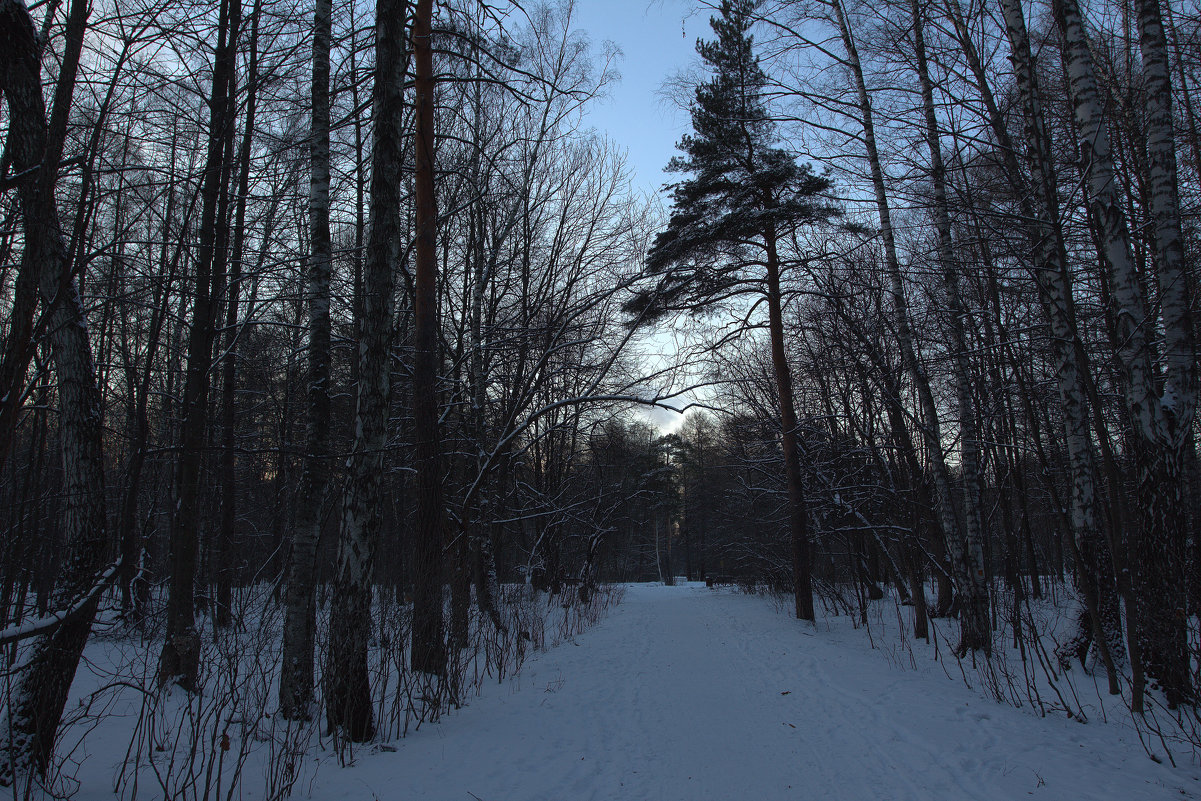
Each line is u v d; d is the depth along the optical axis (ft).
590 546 70.69
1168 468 20.89
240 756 13.89
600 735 21.22
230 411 39.99
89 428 15.84
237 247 30.86
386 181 21.50
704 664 34.71
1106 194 21.91
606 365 35.86
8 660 13.83
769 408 67.00
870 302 40.81
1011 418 40.11
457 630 29.04
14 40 12.60
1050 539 65.92
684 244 51.11
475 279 44.86
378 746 18.79
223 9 25.00
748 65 52.95
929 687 26.63
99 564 15.55
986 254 28.37
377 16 22.04
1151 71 21.52
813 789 16.43
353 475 20.45
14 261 14.38
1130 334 21.65
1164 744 16.92
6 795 13.14
